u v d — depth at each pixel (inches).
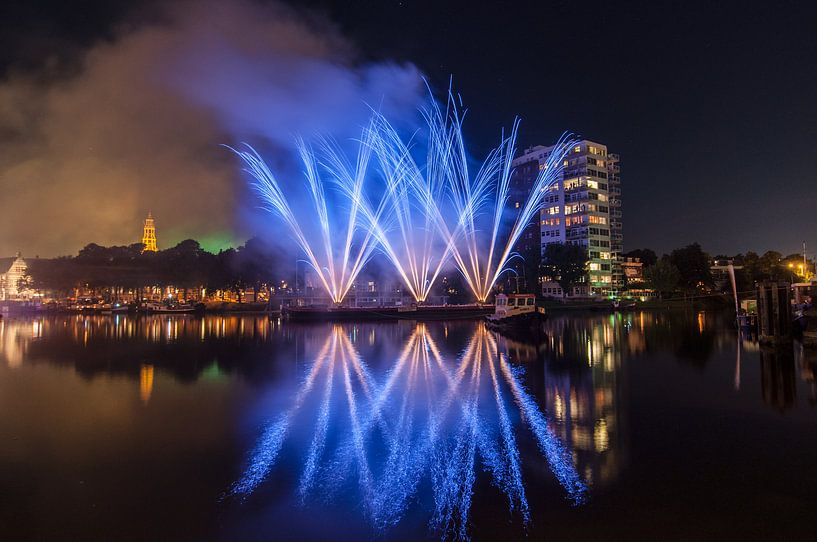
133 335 1973.4
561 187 5378.9
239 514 378.6
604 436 557.0
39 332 2175.2
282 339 1771.7
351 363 1142.3
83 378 954.7
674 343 1464.1
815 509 374.9
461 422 622.2
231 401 749.3
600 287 5182.1
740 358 1122.0
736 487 414.9
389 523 361.7
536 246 4633.4
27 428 607.2
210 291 5014.8
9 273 7362.2
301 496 408.2
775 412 651.5
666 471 450.6
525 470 457.4
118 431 593.3
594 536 339.9
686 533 343.0
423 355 1284.4
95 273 4881.9
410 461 485.7
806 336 1250.6
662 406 690.8
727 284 5595.5
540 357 1211.2
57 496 414.0
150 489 425.7
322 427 605.0
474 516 370.0
